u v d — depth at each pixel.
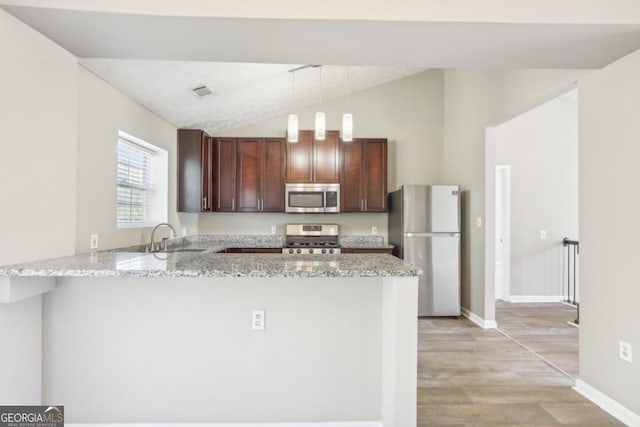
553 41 1.90
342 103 5.15
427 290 4.47
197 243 4.79
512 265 5.33
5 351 1.74
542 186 5.37
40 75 1.87
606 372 2.30
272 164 4.79
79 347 2.02
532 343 3.56
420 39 1.88
